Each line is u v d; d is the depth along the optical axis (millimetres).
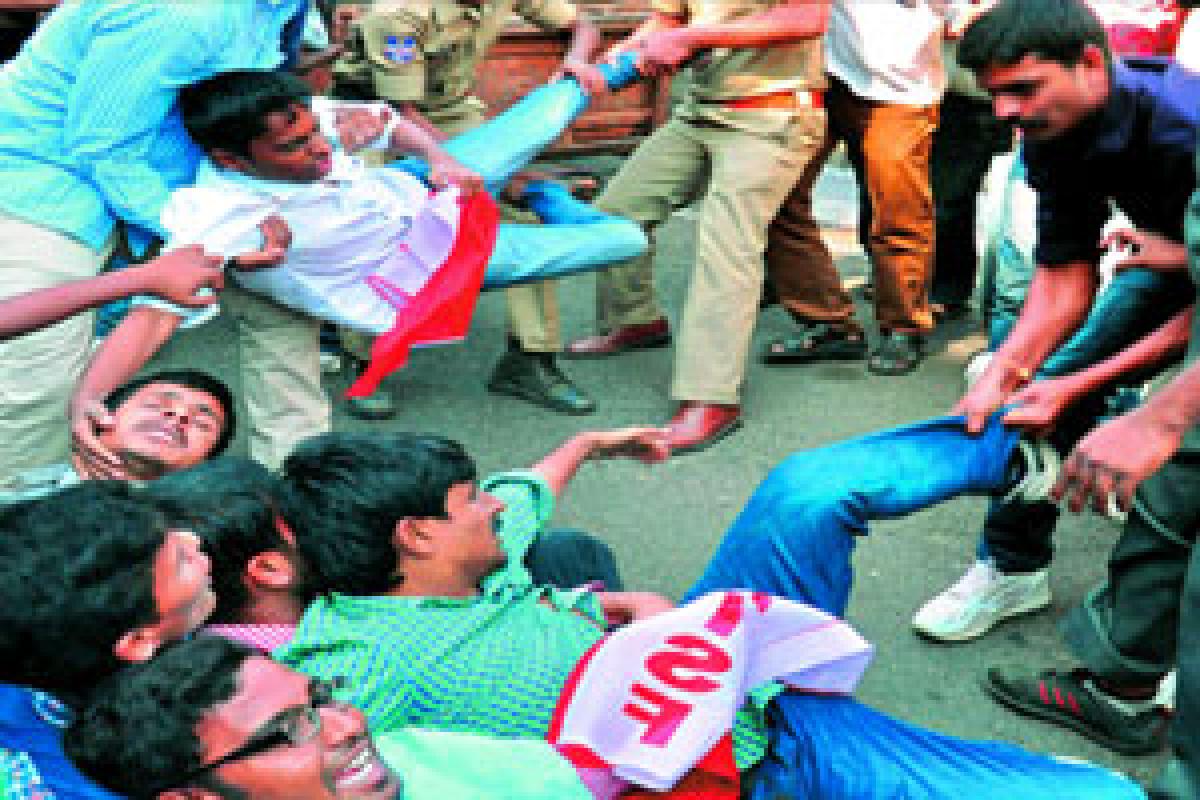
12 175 2572
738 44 3426
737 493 3688
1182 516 2252
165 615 1308
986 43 2098
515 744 1385
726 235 3736
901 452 1972
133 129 2521
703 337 3824
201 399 2088
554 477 2041
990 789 1706
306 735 1143
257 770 1114
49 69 2545
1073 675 2725
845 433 3996
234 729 1112
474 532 1621
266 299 2852
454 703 1532
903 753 1725
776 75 3662
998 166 4121
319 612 1573
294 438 3016
